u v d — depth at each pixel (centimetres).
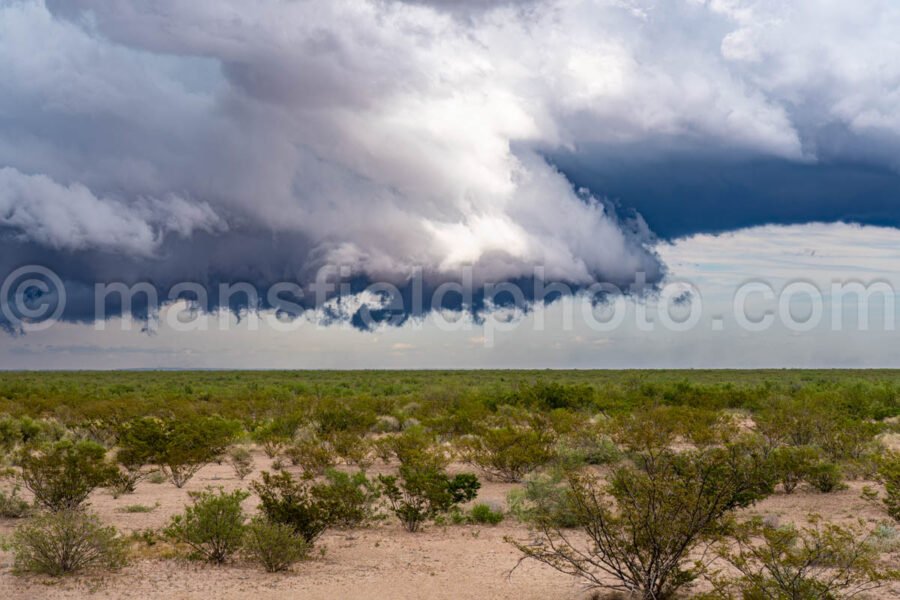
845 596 883
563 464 1952
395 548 1281
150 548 1251
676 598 919
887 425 3312
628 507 932
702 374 12406
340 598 966
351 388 7531
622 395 4888
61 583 1040
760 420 2470
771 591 848
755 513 1493
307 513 1273
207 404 4484
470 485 1653
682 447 2378
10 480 1927
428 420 3172
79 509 1557
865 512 1552
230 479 2111
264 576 1082
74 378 11306
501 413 3541
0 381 8338
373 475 2162
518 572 1092
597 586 966
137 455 2045
